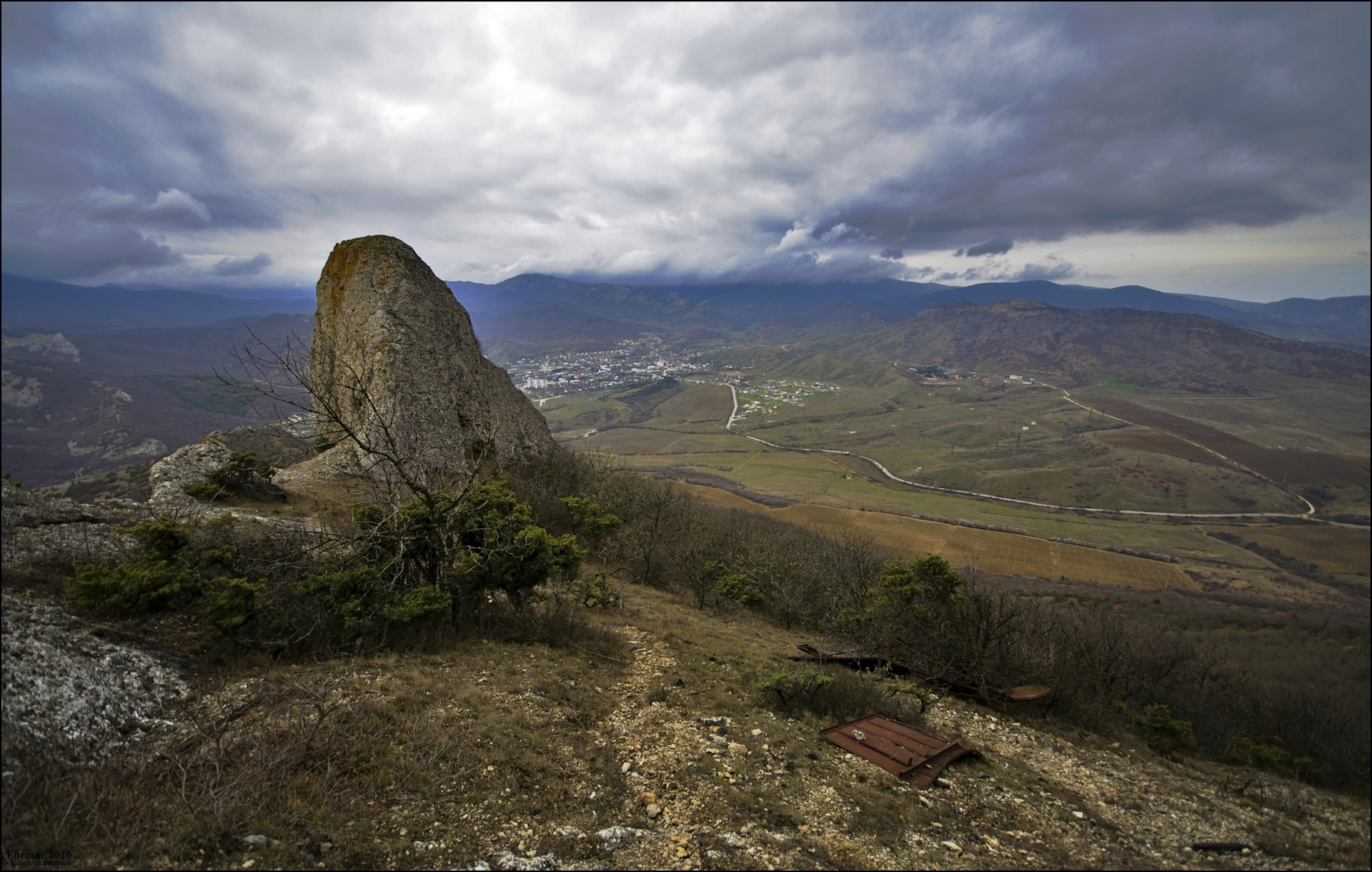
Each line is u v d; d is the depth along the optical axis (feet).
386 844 15.66
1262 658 105.91
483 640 33.14
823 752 28.09
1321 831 35.14
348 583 29.09
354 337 70.49
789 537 125.18
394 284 71.46
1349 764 58.34
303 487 57.93
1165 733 47.67
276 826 15.33
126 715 18.99
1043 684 46.85
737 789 22.53
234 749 18.20
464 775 19.35
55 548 27.09
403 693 23.89
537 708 25.73
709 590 67.67
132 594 23.31
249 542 33.01
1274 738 58.49
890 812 23.15
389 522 34.30
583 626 38.27
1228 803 36.83
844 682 37.35
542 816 18.38
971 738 36.06
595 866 16.55
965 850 21.66
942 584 52.31
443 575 34.12
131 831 14.35
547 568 36.68
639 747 24.80
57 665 18.99
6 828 13.38
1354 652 113.80
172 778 16.70
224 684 22.53
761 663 41.22
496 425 83.97
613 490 94.07
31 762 15.35
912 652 48.88
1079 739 42.34
